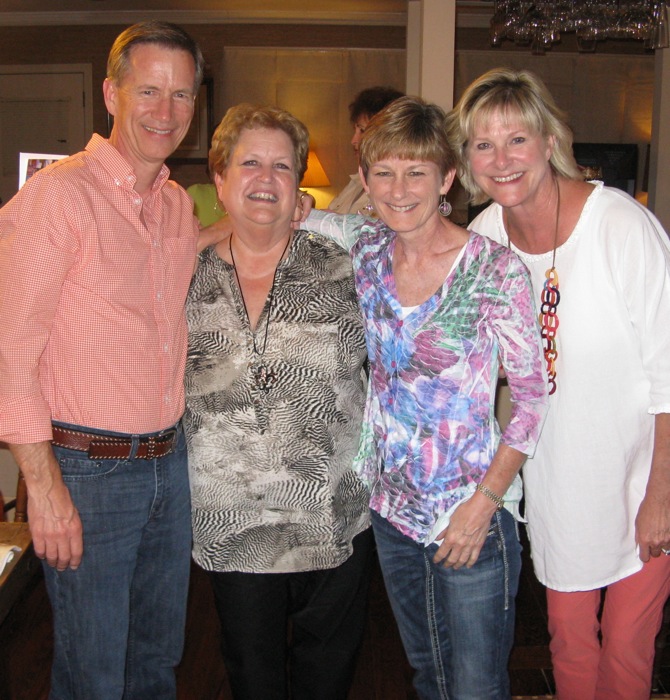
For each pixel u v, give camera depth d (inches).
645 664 73.9
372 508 67.5
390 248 64.9
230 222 72.1
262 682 70.1
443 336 61.6
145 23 64.3
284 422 65.1
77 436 63.1
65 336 62.1
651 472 68.1
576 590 71.2
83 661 67.1
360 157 64.2
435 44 173.6
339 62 257.8
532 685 94.5
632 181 258.2
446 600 65.1
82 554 64.2
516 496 65.0
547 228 68.1
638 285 65.1
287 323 65.3
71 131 263.3
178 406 67.7
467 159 67.7
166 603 72.6
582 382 67.3
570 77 264.8
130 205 63.2
